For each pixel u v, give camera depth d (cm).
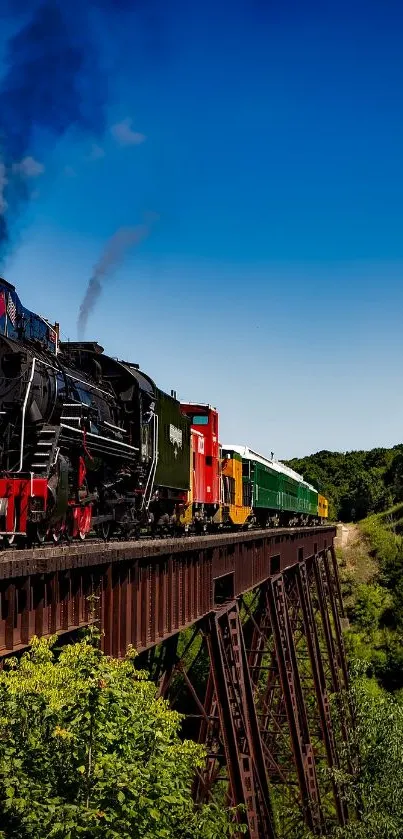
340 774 2448
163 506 2270
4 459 1310
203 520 2862
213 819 950
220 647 1822
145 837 749
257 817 1922
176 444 2333
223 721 1744
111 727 799
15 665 884
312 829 2331
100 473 1725
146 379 2100
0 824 695
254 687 2853
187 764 894
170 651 1842
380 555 6347
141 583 1434
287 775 2867
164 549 1490
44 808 698
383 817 2178
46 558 999
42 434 1355
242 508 3422
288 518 4994
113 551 1228
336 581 5659
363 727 2545
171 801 790
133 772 775
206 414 2897
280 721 3128
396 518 7481
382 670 5056
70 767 770
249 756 1817
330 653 3984
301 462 12444
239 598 2209
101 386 1838
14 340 1366
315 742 3391
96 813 709
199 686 3450
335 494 10856
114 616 1292
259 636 2652
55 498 1314
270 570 2856
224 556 2073
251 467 3644
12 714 786
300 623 3597
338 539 7025
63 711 802
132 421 1908
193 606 1753
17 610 975
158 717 860
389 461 11250
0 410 1312
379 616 5578
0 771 715
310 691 3638
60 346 1761
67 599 1111
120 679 884
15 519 1207
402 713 2547
